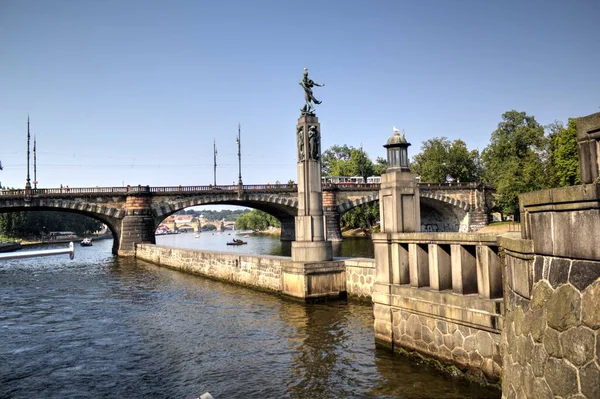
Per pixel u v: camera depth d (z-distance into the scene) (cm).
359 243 7394
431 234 1120
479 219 8406
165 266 4550
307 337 1560
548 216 593
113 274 4038
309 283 2134
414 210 1292
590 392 489
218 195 6638
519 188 7062
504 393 746
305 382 1147
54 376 1304
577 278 527
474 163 10569
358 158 10956
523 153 7988
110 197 6125
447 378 1064
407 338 1207
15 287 3334
